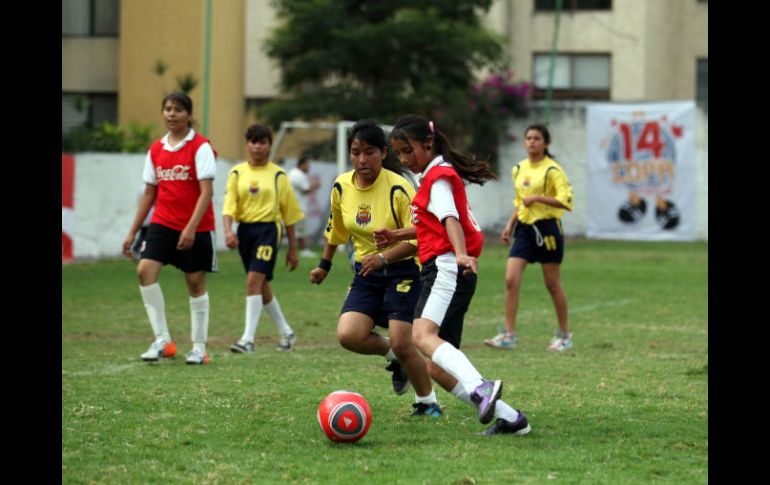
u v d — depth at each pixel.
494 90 59.16
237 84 57.56
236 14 56.94
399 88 53.72
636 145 56.72
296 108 53.38
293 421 12.43
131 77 53.09
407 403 13.73
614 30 65.62
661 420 12.61
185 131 16.95
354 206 12.73
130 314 23.91
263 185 19.02
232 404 13.43
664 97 68.62
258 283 18.80
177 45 52.72
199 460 10.54
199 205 16.64
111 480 9.79
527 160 19.94
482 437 11.66
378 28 51.94
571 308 26.23
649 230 56.81
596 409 13.29
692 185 55.81
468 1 54.91
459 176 11.85
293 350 19.08
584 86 66.38
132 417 12.56
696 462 10.55
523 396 14.22
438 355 11.35
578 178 60.53
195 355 17.02
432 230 11.62
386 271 12.59
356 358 18.00
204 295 17.19
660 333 21.62
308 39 54.12
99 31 53.88
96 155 38.50
